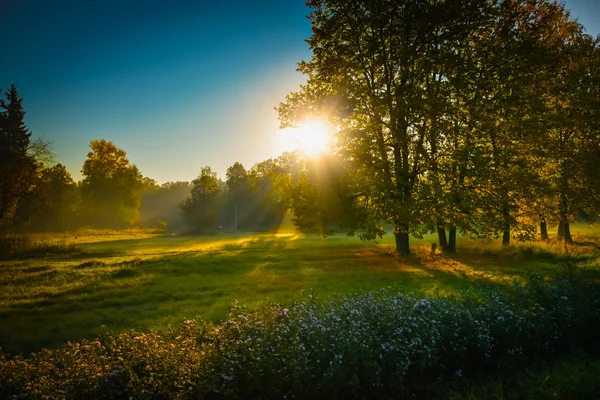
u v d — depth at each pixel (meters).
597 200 23.36
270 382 4.61
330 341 5.18
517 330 6.27
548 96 24.72
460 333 5.94
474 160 18.81
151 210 150.75
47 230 71.88
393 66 22.28
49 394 4.23
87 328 9.48
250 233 62.72
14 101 67.50
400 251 24.56
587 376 5.09
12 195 36.81
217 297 12.81
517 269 17.27
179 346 5.36
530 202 22.20
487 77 20.75
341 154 21.02
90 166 84.19
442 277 15.61
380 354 5.01
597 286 8.28
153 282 15.88
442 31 21.97
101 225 84.31
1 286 15.16
